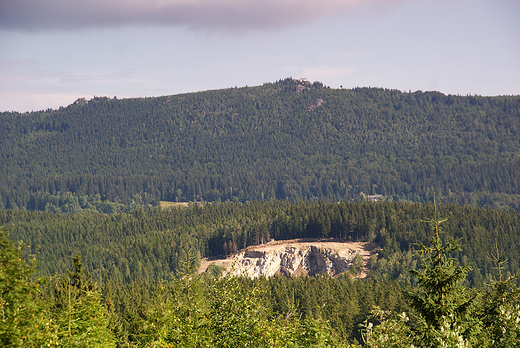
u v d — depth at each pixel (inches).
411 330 2433.6
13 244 2314.2
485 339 2381.9
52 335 2170.3
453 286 2475.4
